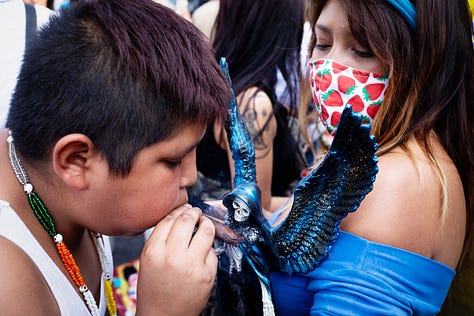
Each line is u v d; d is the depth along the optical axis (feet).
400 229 3.60
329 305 3.56
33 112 3.18
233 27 6.70
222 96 3.39
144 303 3.51
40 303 3.24
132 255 8.79
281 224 3.75
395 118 3.95
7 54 5.29
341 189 3.47
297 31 6.79
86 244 4.10
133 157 3.17
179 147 3.27
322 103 4.21
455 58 3.95
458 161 4.14
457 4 3.97
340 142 3.31
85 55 3.11
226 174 6.49
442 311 4.81
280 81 7.00
